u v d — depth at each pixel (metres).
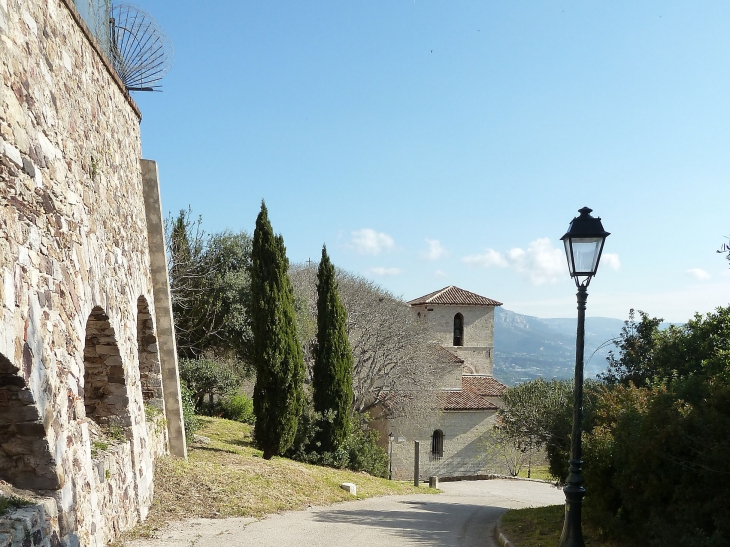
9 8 5.18
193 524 9.92
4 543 4.52
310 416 21.11
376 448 26.14
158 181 13.02
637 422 8.87
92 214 7.77
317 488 15.76
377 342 30.41
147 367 12.95
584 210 7.07
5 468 5.62
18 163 5.17
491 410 35.16
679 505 7.66
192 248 22.88
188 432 16.66
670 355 14.49
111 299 8.66
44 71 6.08
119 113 10.05
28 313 5.24
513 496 24.91
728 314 13.99
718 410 7.82
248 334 21.69
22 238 5.19
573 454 6.93
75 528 6.16
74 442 6.39
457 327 42.72
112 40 11.77
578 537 6.74
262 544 8.84
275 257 17.91
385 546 9.42
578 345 6.92
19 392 5.20
